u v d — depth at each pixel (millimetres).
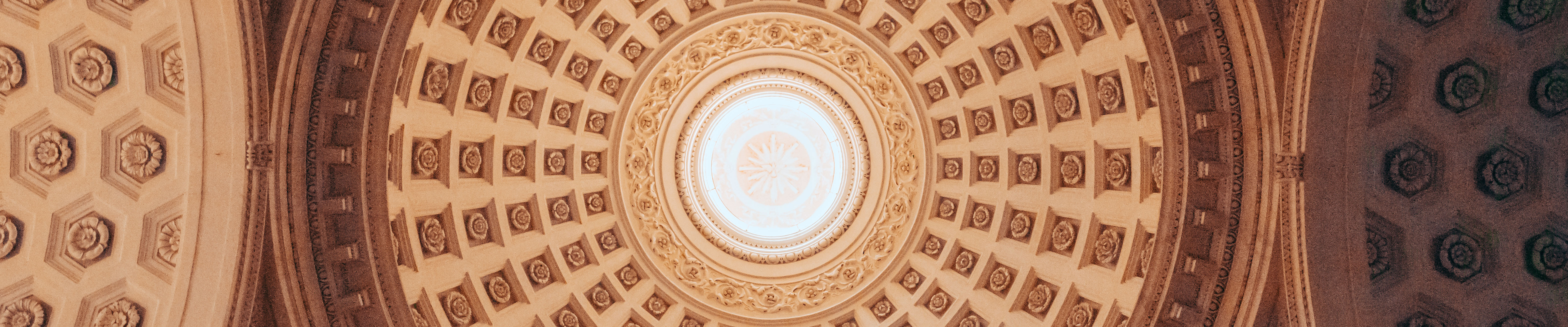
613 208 21469
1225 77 13977
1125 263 17047
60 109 14375
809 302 22172
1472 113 13664
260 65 13461
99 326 15406
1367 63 12930
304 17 13492
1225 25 13625
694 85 21203
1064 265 18578
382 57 14320
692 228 22484
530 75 18516
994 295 19969
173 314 14766
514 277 19375
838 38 20391
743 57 20969
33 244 15062
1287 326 14336
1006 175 19641
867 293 22047
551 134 19766
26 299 15383
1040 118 18500
